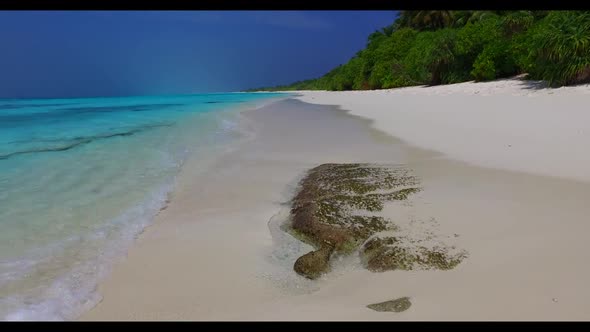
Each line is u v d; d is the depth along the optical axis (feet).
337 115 47.83
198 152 26.78
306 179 19.15
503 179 16.20
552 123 26.53
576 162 17.58
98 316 8.82
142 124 44.96
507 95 48.67
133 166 22.67
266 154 25.52
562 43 45.39
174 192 17.94
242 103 94.02
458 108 41.04
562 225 11.39
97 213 14.99
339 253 11.65
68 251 11.84
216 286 10.08
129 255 11.74
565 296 8.02
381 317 8.07
